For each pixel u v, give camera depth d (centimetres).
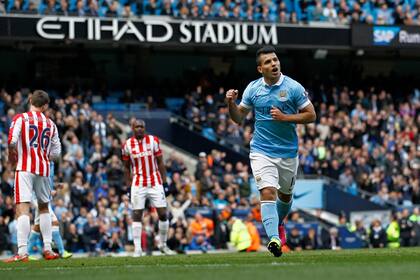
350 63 4809
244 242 2994
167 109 4241
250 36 4106
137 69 4462
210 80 4362
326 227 3341
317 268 1098
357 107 4181
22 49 4212
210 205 3309
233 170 3734
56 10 3894
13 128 1622
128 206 3038
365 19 4362
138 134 2164
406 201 3822
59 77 4331
